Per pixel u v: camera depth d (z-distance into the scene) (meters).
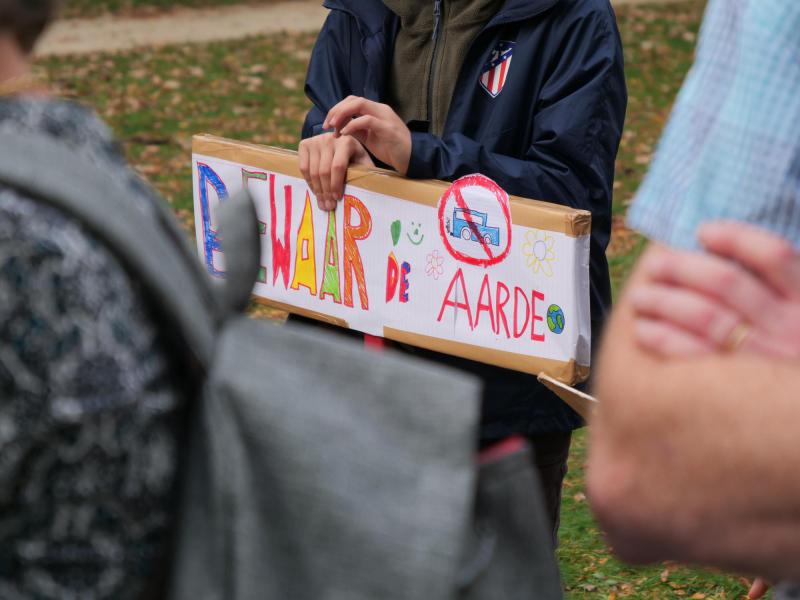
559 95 2.51
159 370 1.08
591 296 2.56
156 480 1.07
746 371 0.77
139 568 1.08
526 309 2.35
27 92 1.16
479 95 2.60
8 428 1.01
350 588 1.06
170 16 13.52
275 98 10.38
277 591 1.07
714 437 0.76
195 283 1.19
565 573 3.70
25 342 1.00
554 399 2.53
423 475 1.09
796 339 0.78
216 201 2.83
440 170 2.48
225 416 1.09
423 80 2.67
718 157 0.89
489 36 2.58
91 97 10.26
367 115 2.49
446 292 2.47
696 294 0.80
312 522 1.07
